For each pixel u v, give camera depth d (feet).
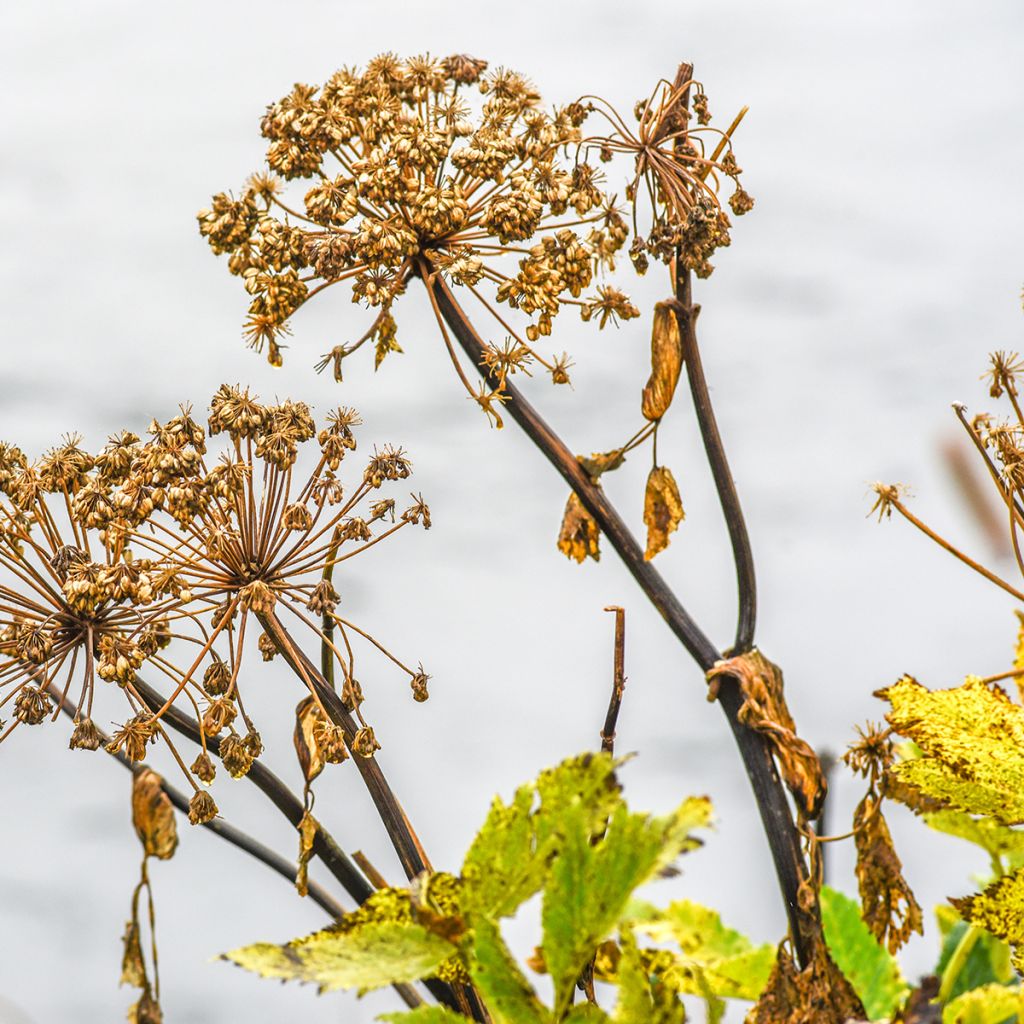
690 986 4.34
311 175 4.41
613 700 4.33
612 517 4.38
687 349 4.37
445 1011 4.00
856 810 4.40
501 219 4.39
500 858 3.99
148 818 3.92
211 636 4.42
